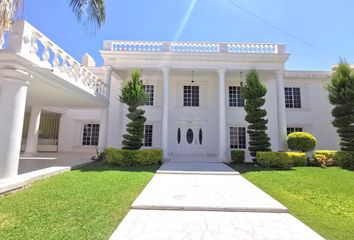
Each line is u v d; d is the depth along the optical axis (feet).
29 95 36.11
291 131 56.80
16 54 19.74
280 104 46.01
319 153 39.65
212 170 33.30
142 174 29.50
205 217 15.14
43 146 59.36
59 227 12.51
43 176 24.88
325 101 57.52
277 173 30.86
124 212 15.66
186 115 55.31
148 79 56.59
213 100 56.08
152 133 55.01
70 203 16.69
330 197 20.12
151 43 48.29
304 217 15.51
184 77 56.49
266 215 15.76
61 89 30.94
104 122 46.42
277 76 47.06
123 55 47.34
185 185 24.00
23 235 11.40
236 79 56.80
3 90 20.54
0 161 19.89
